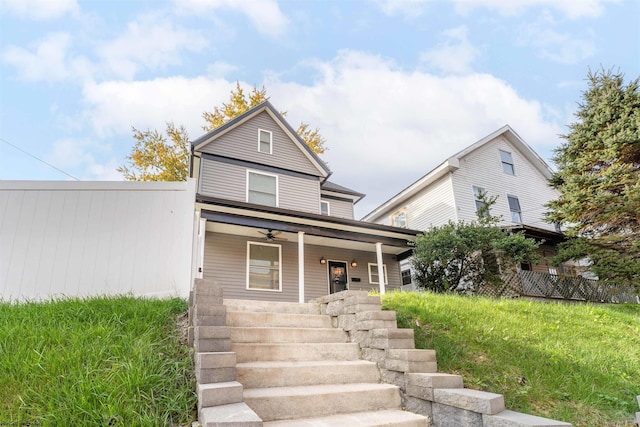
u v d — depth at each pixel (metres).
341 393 3.06
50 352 2.86
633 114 12.75
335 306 4.71
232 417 2.11
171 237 6.48
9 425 2.19
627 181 12.15
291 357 3.70
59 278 5.84
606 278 12.26
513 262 11.30
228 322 4.07
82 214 6.23
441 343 4.23
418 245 11.48
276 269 11.57
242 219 9.55
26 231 5.93
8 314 3.88
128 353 2.97
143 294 6.03
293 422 2.73
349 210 15.66
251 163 12.71
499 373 3.73
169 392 2.55
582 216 12.96
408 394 3.25
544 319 6.00
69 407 2.29
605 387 3.70
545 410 3.21
